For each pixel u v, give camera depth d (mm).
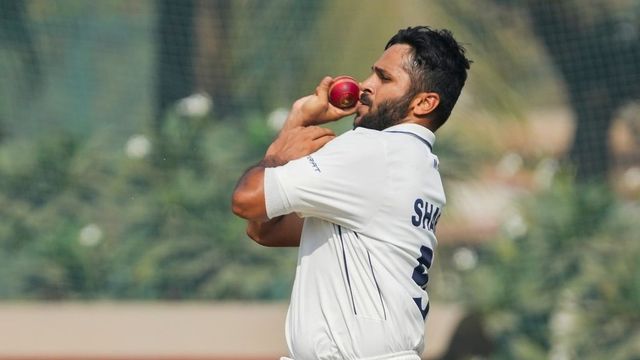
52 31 47438
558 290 38938
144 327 35781
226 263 39688
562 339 38000
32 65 47000
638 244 39688
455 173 42906
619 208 41062
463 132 44250
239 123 44344
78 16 47656
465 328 37906
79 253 39906
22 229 40656
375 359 14656
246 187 14625
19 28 47094
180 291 39312
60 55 47312
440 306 38406
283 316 36062
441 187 15453
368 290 14727
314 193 14531
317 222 15039
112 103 46750
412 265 15000
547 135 46469
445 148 43438
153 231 40625
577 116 46844
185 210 40750
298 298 15031
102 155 43219
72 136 43688
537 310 38438
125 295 39438
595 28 47000
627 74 46781
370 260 14750
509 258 39656
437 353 37500
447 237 41375
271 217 14719
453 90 15477
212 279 39406
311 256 15008
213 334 35500
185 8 46312
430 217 15203
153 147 42594
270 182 14531
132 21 47688
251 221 16188
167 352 35375
